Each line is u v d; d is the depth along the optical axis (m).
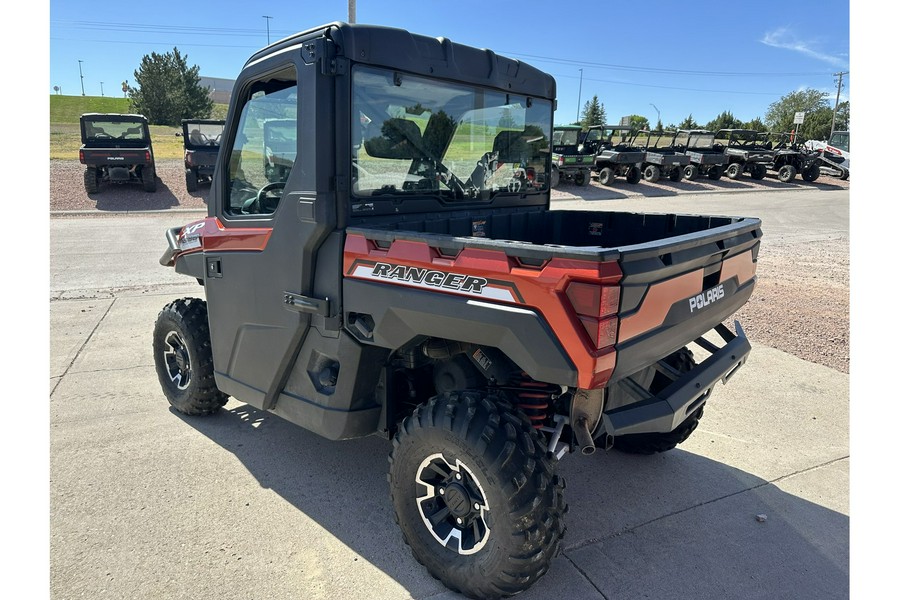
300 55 2.55
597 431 2.53
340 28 2.49
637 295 2.07
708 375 2.60
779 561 2.66
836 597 2.44
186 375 4.03
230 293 3.23
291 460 3.52
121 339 5.60
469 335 2.25
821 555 2.70
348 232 2.60
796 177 28.84
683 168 24.31
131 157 16.95
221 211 3.25
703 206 18.62
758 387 4.64
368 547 2.74
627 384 2.66
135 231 12.48
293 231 2.73
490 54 3.21
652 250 2.07
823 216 16.64
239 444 3.71
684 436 3.40
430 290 2.32
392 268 2.44
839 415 4.16
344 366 2.74
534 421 2.50
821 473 3.41
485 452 2.17
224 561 2.62
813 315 6.67
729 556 2.70
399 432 2.51
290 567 2.59
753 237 2.95
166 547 2.71
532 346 2.06
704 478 3.37
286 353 2.95
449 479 2.42
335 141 2.56
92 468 3.38
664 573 2.58
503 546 2.19
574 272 1.94
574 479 3.35
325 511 3.02
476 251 2.18
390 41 2.67
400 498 2.52
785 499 3.15
